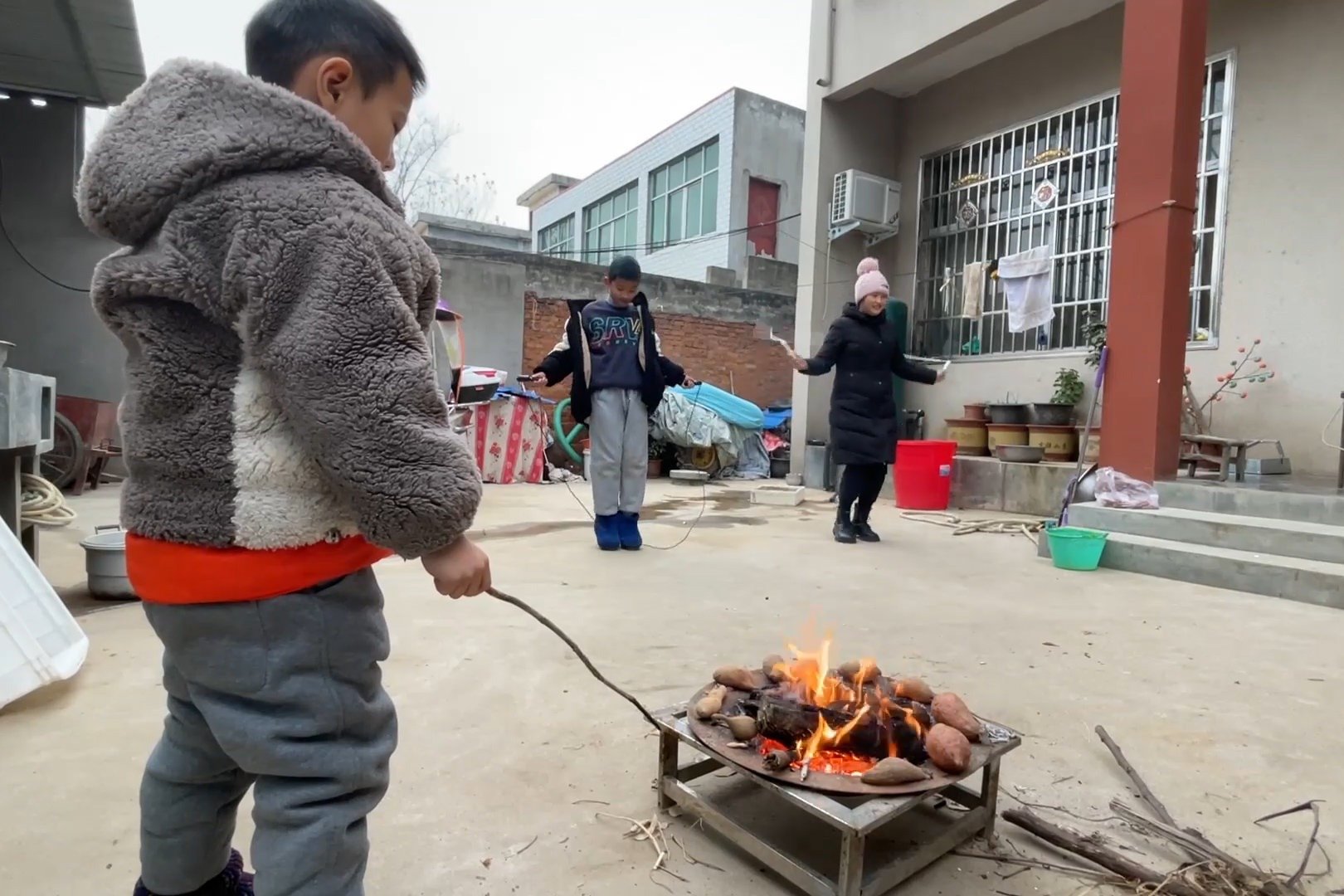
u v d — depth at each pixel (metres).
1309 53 5.32
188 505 0.85
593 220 19.44
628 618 2.91
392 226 0.89
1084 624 2.97
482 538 4.72
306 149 0.86
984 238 7.57
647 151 16.98
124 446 0.89
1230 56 5.67
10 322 7.09
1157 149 4.51
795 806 1.61
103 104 7.15
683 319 10.88
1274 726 2.02
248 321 0.81
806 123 8.17
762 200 15.07
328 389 0.79
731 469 9.18
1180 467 5.30
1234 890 1.31
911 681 1.63
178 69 0.87
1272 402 5.45
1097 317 6.56
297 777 0.89
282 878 0.87
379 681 0.99
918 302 8.14
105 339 7.34
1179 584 3.72
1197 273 5.91
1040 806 1.63
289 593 0.88
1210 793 1.68
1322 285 5.23
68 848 1.40
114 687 2.17
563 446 8.80
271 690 0.87
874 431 4.59
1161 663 2.52
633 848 1.46
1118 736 1.95
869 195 7.94
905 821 1.56
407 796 1.61
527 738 1.89
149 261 0.83
